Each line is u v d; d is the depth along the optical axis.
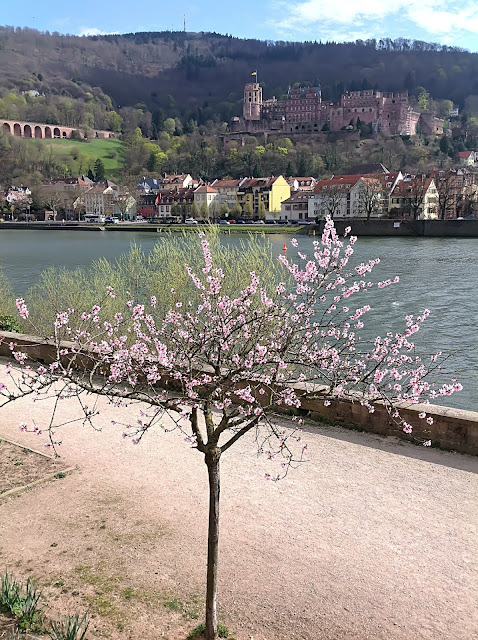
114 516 9.02
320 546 8.20
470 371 23.48
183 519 8.94
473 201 135.75
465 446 11.07
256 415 6.94
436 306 37.03
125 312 16.98
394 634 6.61
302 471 10.43
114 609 7.00
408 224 103.69
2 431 12.45
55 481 10.16
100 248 86.56
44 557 8.01
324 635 6.61
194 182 197.50
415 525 8.69
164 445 11.61
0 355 18.41
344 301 37.34
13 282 48.69
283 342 7.71
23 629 6.58
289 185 166.12
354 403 12.13
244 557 7.98
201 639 6.55
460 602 7.08
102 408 13.65
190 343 7.75
